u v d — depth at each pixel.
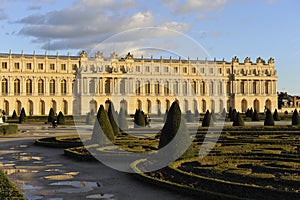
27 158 35.44
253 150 32.97
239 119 62.53
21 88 167.50
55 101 172.25
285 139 41.62
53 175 27.11
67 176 26.70
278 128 55.50
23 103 167.38
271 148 34.44
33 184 24.30
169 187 22.00
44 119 117.00
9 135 61.78
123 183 24.27
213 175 24.11
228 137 43.78
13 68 166.25
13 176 26.83
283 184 21.64
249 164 26.80
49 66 172.12
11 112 165.25
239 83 199.00
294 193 18.30
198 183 21.91
